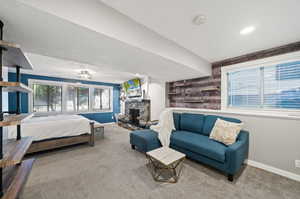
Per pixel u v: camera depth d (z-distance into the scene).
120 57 1.95
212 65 3.12
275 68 2.25
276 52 2.20
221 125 2.25
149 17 1.46
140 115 5.08
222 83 2.91
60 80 5.09
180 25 1.61
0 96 0.95
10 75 4.01
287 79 2.13
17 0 0.84
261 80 2.41
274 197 1.49
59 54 1.84
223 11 1.34
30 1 0.89
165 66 2.42
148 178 1.83
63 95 5.18
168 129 2.77
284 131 1.93
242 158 1.92
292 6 1.25
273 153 2.02
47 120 3.04
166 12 1.37
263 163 2.11
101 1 1.23
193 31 1.75
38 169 2.07
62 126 2.86
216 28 1.66
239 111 2.68
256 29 1.68
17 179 1.16
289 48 2.07
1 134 0.95
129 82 5.75
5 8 0.91
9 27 1.15
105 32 1.27
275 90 2.26
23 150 1.13
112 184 1.70
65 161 2.34
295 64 2.06
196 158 2.14
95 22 1.20
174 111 3.67
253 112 2.51
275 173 1.98
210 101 3.18
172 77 3.50
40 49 1.66
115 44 1.50
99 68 3.65
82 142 3.09
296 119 1.83
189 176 1.88
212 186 1.66
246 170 2.07
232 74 2.83
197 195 1.51
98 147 3.08
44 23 1.09
